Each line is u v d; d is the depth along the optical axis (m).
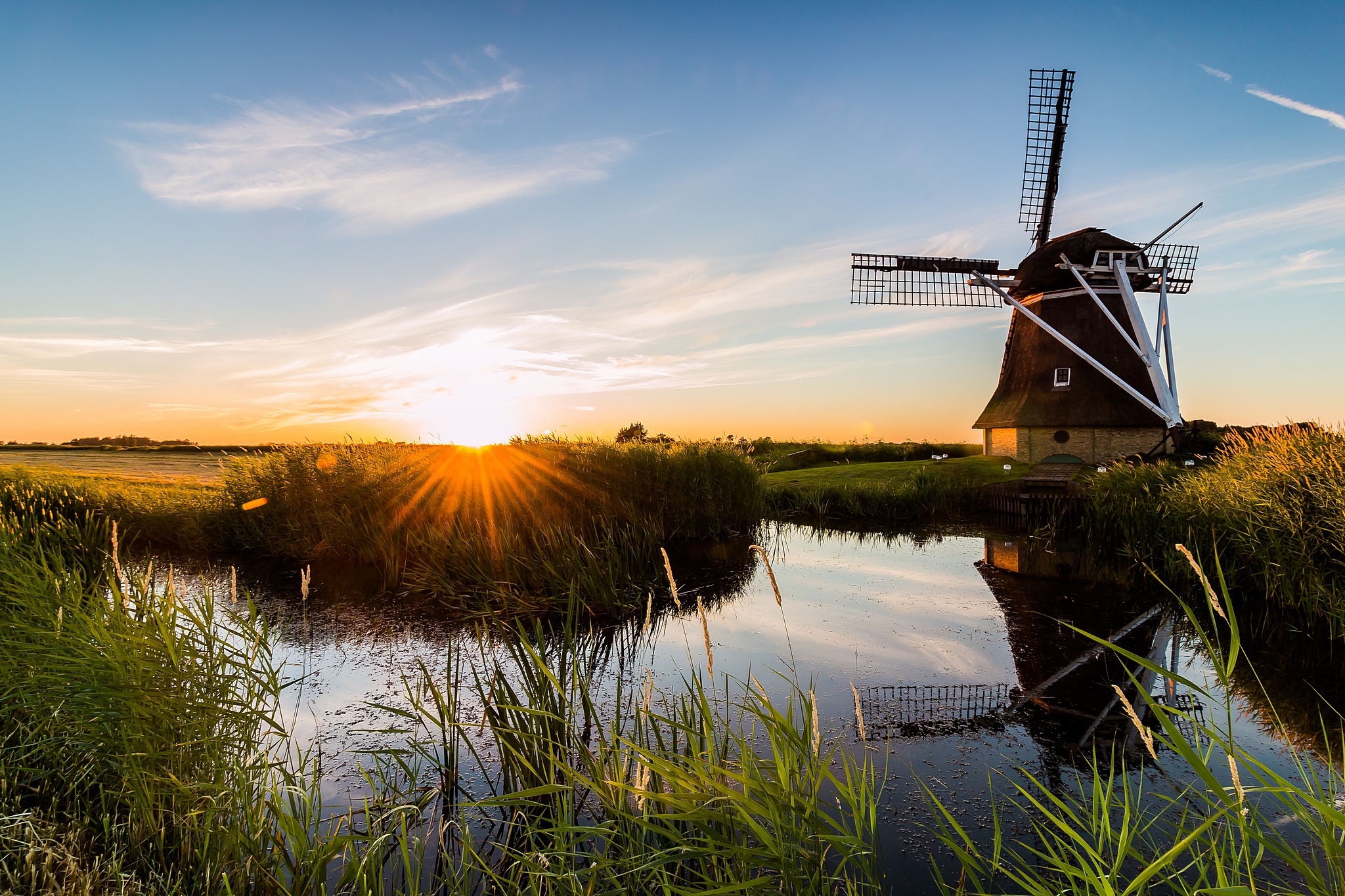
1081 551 12.66
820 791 4.13
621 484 13.00
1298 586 7.87
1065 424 22.47
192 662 3.87
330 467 12.76
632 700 5.37
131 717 3.52
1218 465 10.69
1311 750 4.65
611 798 2.69
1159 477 12.20
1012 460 24.28
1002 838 3.66
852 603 8.93
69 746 3.71
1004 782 4.32
